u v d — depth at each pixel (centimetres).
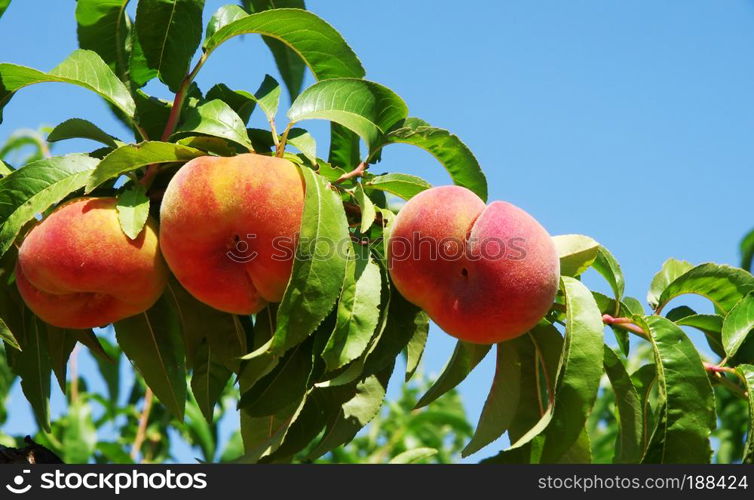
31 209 68
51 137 72
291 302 63
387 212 68
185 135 71
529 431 67
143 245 67
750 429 68
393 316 68
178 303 72
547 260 64
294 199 65
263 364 69
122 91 73
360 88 72
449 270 65
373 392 69
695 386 67
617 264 73
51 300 68
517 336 66
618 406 70
